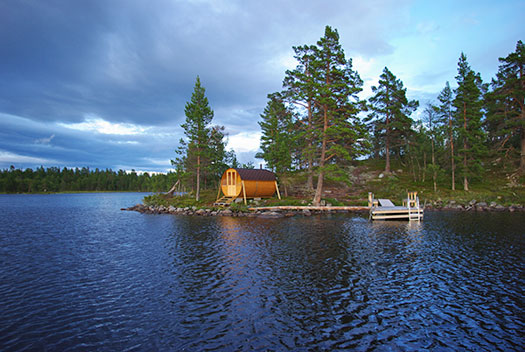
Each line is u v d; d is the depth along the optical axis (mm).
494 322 8914
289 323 8828
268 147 49562
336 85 34625
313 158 39656
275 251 17047
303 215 33750
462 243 18875
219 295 10891
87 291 11414
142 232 24297
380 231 23297
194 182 54188
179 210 39344
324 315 9320
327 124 37781
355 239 20219
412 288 11477
